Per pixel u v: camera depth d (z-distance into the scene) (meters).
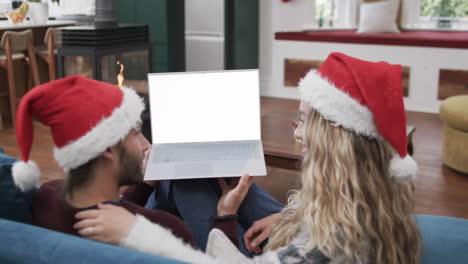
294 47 5.75
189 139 1.66
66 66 3.96
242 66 5.91
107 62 3.97
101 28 3.88
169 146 1.63
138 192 1.61
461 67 5.02
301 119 1.09
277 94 5.97
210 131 1.68
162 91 1.69
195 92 1.68
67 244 0.92
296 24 5.96
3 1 5.30
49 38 4.61
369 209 0.96
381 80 0.96
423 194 3.10
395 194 1.02
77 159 0.99
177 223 1.11
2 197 1.13
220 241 1.22
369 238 0.96
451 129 3.46
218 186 1.60
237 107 1.68
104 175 1.05
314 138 1.01
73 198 1.04
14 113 4.42
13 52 4.61
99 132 0.99
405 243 1.04
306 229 0.99
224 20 5.78
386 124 0.96
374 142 1.00
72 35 3.85
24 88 4.93
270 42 5.89
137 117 1.08
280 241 1.06
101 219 0.98
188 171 1.43
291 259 0.94
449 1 5.79
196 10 6.08
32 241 0.95
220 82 1.69
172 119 1.68
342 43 5.50
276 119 3.57
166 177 1.41
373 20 5.70
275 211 1.64
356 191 0.96
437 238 1.39
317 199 0.97
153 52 5.24
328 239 0.93
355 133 0.98
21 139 0.97
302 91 1.02
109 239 0.97
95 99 1.00
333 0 6.16
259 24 5.89
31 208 1.16
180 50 5.41
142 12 5.18
